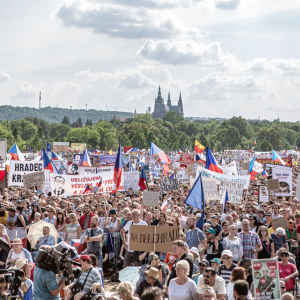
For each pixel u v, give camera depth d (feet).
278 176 93.91
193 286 32.94
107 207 63.87
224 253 41.42
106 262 57.36
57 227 55.88
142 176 93.86
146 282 35.35
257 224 57.31
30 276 41.57
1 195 89.45
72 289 34.32
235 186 77.82
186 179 121.80
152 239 38.55
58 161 129.49
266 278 32.68
